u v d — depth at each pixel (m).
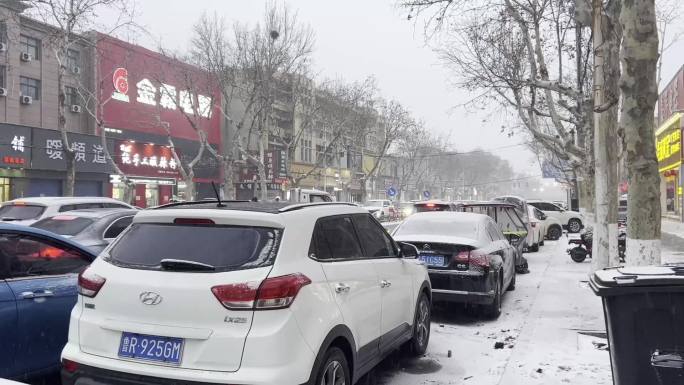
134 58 33.56
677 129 30.89
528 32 12.38
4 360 3.84
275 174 40.94
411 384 4.90
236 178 42.12
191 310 3.16
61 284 4.32
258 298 3.13
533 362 5.29
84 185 30.14
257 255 3.32
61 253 4.54
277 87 30.30
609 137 8.26
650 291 2.87
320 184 55.75
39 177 27.02
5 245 4.12
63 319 4.28
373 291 4.37
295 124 45.09
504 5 11.90
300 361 3.23
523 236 12.19
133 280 3.34
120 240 3.71
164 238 3.54
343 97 37.34
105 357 3.32
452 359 5.66
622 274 3.12
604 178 8.23
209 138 41.31
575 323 6.94
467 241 7.23
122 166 32.53
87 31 22.97
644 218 5.14
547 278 11.16
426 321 5.90
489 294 7.06
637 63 5.12
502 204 13.34
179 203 4.11
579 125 12.73
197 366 3.11
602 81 7.84
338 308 3.73
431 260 7.21
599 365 5.15
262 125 29.02
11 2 19.09
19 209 10.31
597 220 8.30
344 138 41.09
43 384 4.30
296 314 3.25
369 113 39.69
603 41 7.77
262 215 3.48
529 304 8.47
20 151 25.52
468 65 14.50
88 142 29.55
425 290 5.89
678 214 33.03
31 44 28.05
